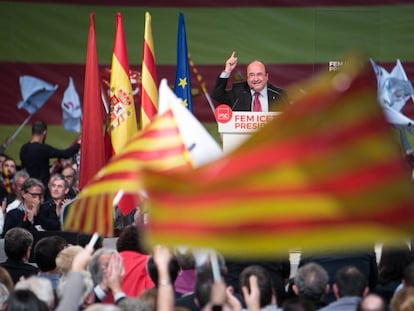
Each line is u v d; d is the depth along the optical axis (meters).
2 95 39.50
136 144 13.16
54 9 39.78
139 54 39.84
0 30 39.62
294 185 7.66
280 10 39.72
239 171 7.78
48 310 12.18
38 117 39.59
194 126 14.20
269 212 7.71
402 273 17.38
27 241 17.72
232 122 22.03
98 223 14.99
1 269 14.58
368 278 17.44
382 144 7.41
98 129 25.91
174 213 7.87
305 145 7.63
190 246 7.82
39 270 17.72
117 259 13.35
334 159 7.56
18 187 27.80
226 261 17.66
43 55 39.72
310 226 7.62
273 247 7.69
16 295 11.65
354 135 7.45
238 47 39.78
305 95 7.57
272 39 39.72
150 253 17.25
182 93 27.92
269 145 7.73
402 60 39.50
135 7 39.84
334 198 7.56
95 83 26.08
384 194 7.45
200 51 39.78
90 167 25.83
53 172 34.09
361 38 39.50
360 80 7.29
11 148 39.38
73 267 11.82
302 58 39.62
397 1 39.47
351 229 7.56
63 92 39.69
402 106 39.22
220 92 26.55
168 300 11.91
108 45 39.81
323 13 39.56
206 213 7.82
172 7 39.78
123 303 11.94
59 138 39.56
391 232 7.48
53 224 24.61
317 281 14.84
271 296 14.40
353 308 14.15
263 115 22.02
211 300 11.69
